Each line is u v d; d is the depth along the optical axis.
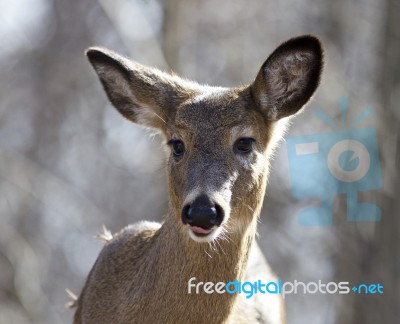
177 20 19.84
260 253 11.22
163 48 19.66
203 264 9.03
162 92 9.76
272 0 22.38
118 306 9.57
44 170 23.81
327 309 20.88
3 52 27.55
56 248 26.80
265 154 9.41
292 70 9.44
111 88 10.10
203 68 22.31
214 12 22.27
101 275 10.10
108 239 11.08
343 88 18.14
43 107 27.52
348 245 16.81
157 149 21.34
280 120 9.66
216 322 9.13
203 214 8.55
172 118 9.48
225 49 22.14
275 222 21.34
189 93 9.67
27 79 27.75
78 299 10.89
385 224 16.62
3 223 21.55
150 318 9.22
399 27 17.47
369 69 19.94
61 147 27.52
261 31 22.38
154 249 9.38
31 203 24.58
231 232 9.08
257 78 9.37
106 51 10.02
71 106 27.36
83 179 26.89
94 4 27.17
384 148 16.42
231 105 9.24
